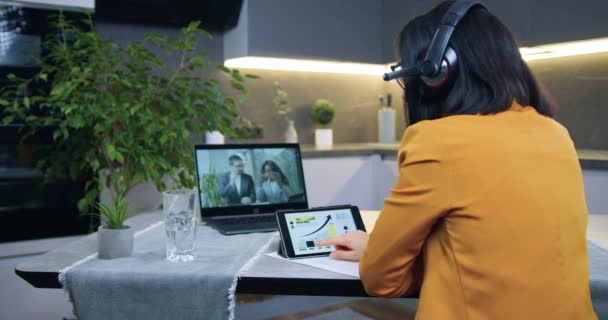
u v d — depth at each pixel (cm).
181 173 233
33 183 239
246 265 113
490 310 83
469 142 85
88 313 109
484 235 82
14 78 219
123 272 108
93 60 212
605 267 108
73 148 235
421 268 99
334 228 130
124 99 207
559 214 84
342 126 393
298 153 184
